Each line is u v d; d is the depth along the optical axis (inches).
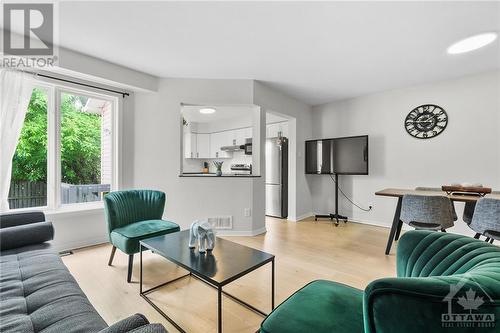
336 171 168.6
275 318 37.7
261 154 143.5
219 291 50.0
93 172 123.1
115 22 82.7
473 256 35.3
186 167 242.5
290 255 107.6
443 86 136.6
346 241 127.3
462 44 96.9
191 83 134.3
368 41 94.9
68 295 46.4
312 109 193.8
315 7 74.5
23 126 103.0
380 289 25.7
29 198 105.1
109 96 123.3
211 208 135.3
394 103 153.4
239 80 135.9
